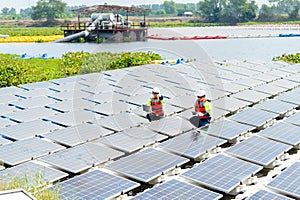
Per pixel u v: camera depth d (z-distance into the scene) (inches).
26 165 418.3
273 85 845.8
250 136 519.5
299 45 2185.0
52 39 2758.4
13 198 292.7
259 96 744.3
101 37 1988.2
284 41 2484.0
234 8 5644.7
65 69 1070.4
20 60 1263.5
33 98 720.3
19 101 700.0
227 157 440.1
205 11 5718.5
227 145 521.3
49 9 6112.2
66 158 438.6
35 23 6082.7
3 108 655.8
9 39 2731.3
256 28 4173.2
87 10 2513.5
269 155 451.5
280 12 6033.5
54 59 1477.6
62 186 372.2
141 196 356.5
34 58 1513.3
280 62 1195.3
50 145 480.1
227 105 648.4
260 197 352.8
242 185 393.4
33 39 2738.7
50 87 804.6
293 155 492.1
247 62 1174.3
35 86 820.0
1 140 500.7
